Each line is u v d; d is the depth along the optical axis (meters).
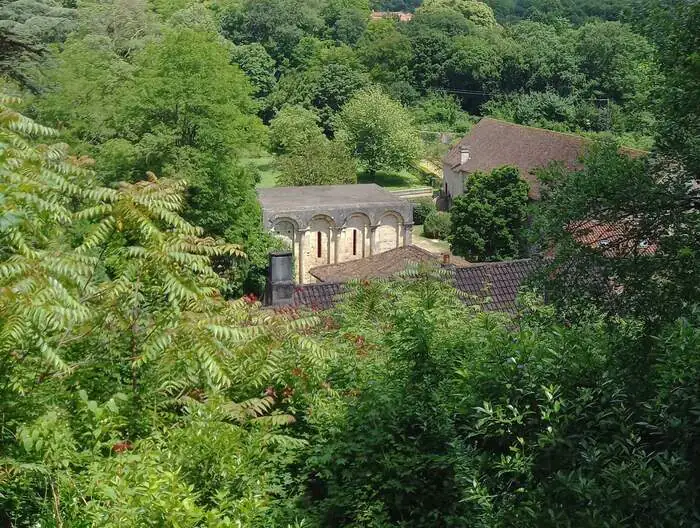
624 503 6.78
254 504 7.75
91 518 6.97
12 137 9.34
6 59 24.61
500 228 49.12
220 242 10.05
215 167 41.78
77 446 8.25
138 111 42.50
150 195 9.50
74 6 68.75
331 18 122.50
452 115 103.94
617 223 10.49
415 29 113.69
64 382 8.85
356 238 51.72
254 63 105.06
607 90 91.19
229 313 10.01
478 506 7.90
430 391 10.26
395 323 12.13
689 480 7.05
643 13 11.02
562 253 10.57
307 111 91.62
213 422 8.77
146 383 9.30
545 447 7.73
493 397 8.70
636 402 8.14
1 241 8.55
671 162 10.45
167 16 91.94
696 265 9.57
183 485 7.00
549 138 62.94
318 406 10.59
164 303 9.86
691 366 7.87
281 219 49.66
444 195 75.88
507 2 153.25
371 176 93.75
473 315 15.20
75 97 44.41
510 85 105.56
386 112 89.31
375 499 9.49
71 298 7.84
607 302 10.40
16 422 7.96
